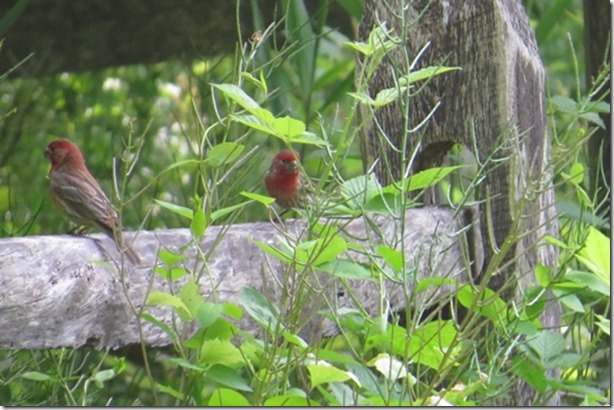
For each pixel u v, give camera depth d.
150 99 15.16
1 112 14.09
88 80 15.27
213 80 14.63
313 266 6.51
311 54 11.12
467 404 6.64
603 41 10.93
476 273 8.50
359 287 7.77
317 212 6.57
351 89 12.07
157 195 12.91
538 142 8.62
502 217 8.41
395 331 6.76
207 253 6.88
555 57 16.36
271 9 12.70
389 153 8.83
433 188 9.07
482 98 8.50
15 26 12.64
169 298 6.06
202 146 6.55
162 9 12.55
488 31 8.47
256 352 6.48
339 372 6.16
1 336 5.81
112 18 12.65
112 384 11.34
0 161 13.96
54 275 6.05
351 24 14.05
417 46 8.72
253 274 7.14
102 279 6.32
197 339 6.40
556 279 7.22
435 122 8.72
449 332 6.93
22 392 9.05
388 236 8.01
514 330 7.09
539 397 7.46
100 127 15.15
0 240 5.93
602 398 7.22
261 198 6.47
